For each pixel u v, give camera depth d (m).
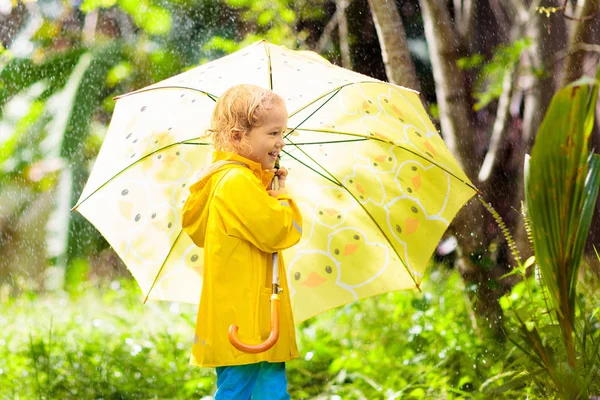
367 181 3.99
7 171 10.36
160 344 6.36
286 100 3.66
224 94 3.32
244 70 3.80
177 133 3.89
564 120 3.12
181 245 3.87
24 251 10.73
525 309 4.49
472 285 6.22
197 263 3.84
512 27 8.98
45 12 10.86
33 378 5.89
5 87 10.36
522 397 4.65
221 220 3.16
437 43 6.51
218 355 3.14
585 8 6.54
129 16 11.05
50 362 6.14
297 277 3.88
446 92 6.50
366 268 3.86
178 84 3.88
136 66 10.72
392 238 3.89
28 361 6.14
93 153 10.36
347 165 4.03
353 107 3.96
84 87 10.37
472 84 8.52
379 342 6.10
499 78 8.02
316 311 3.78
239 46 9.98
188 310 7.68
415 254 3.86
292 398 5.61
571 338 3.72
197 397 5.65
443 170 4.00
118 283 8.74
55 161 10.38
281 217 3.16
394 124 3.97
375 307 6.73
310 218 4.01
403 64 6.52
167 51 10.80
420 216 3.91
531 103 7.89
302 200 4.06
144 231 3.88
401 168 4.00
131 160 3.90
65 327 7.24
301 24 10.90
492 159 7.28
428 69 10.38
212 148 3.74
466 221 6.33
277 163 3.45
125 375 5.88
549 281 3.55
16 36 10.80
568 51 6.70
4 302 8.86
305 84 3.75
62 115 10.23
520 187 8.16
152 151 3.88
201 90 3.72
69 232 10.12
